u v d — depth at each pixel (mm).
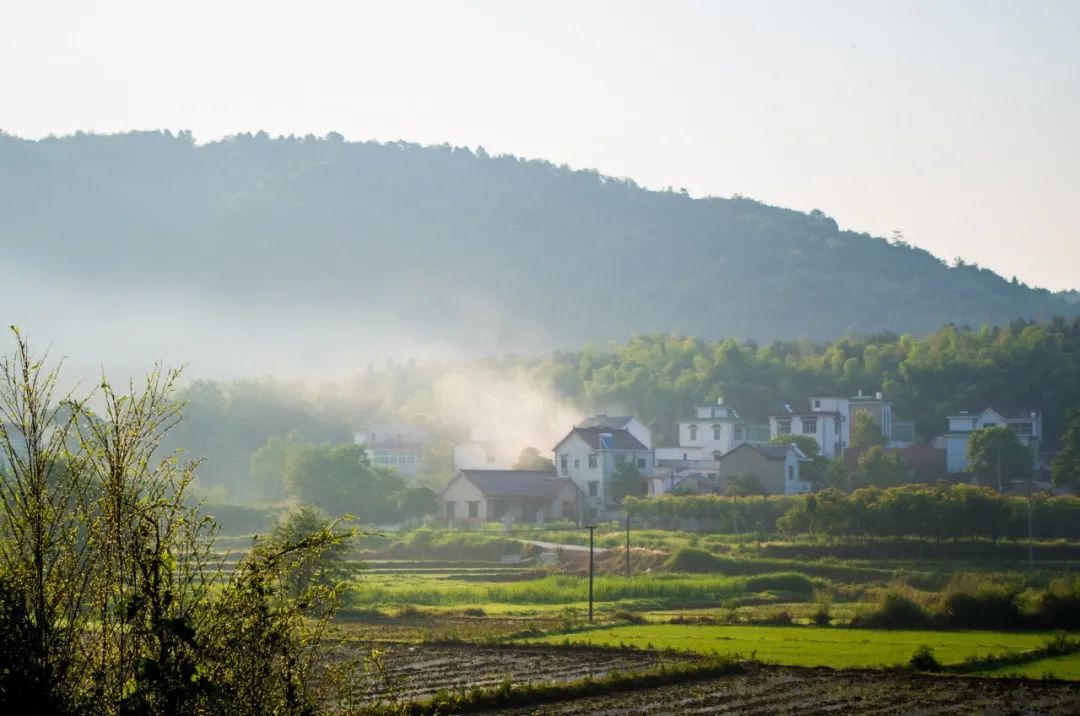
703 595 72438
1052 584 59406
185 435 158250
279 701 12203
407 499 118500
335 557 55250
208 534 12805
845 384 172250
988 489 90000
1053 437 158625
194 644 11672
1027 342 174125
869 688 38562
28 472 11562
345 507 116062
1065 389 162875
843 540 86500
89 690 11766
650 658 45344
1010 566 78125
